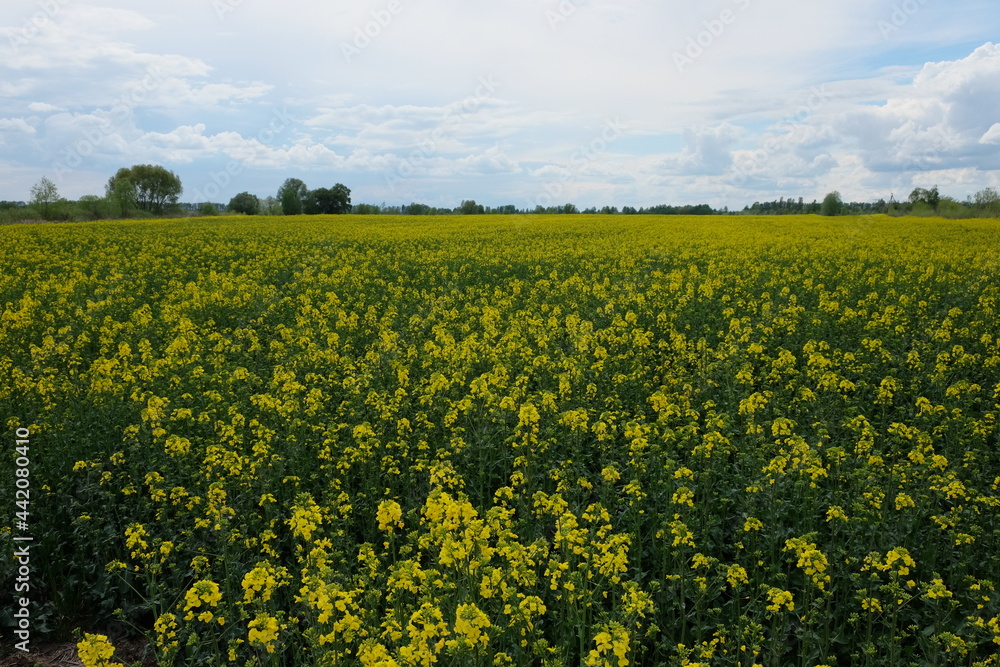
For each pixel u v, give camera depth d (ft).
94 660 16.07
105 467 29.73
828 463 28.04
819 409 34.19
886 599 21.54
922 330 48.67
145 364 42.50
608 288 71.61
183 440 28.35
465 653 16.40
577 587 19.07
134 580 24.36
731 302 64.64
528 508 25.71
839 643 20.49
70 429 31.68
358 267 92.58
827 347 43.14
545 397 32.60
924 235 129.29
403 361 44.09
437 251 106.93
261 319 59.21
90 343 52.60
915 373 40.50
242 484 27.30
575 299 65.92
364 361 44.62
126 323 53.36
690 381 38.32
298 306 66.28
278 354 48.01
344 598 17.19
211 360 44.91
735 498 26.20
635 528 23.75
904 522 24.04
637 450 27.20
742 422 34.35
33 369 42.42
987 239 121.49
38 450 29.81
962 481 27.14
